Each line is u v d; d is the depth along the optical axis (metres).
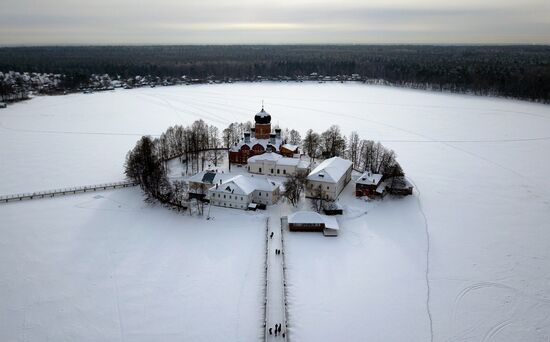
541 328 96.50
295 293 106.31
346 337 92.38
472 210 157.50
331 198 158.75
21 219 141.75
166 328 93.75
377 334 93.44
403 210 156.00
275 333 93.00
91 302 101.50
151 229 137.38
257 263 119.19
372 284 110.62
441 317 99.19
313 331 93.81
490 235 138.12
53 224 138.62
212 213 149.25
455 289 109.56
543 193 175.25
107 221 141.88
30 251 122.19
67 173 191.12
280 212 151.00
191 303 102.06
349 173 182.62
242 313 99.19
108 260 118.81
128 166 178.50
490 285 111.50
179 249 125.69
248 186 155.50
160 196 156.12
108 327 93.69
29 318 95.81
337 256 123.50
